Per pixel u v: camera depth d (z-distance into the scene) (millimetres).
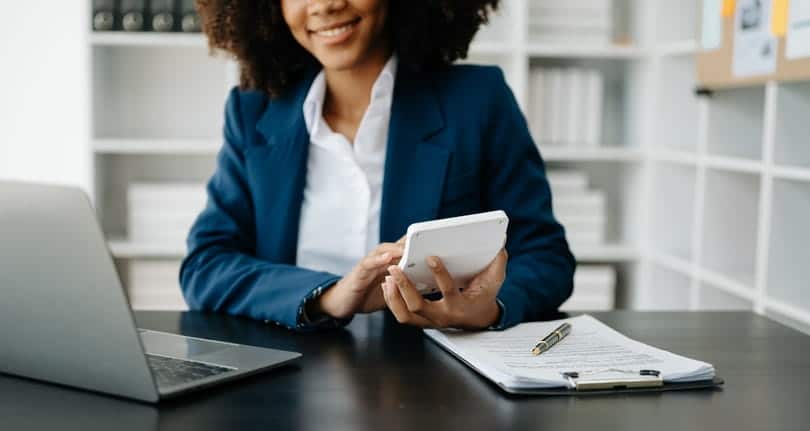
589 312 1473
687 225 3414
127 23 3207
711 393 1024
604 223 3656
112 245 3270
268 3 1640
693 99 3375
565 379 1028
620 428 905
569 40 3404
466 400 991
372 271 1280
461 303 1226
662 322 1400
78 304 978
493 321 1293
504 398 999
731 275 2895
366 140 1640
